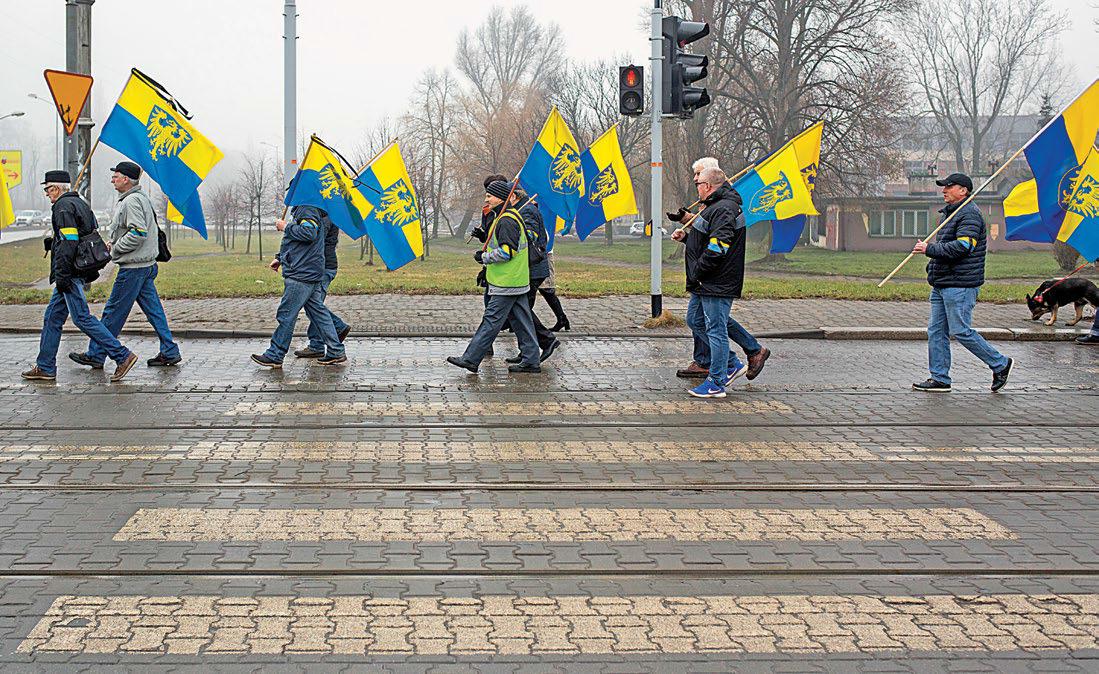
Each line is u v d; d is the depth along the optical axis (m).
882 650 4.35
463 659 4.21
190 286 19.89
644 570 5.19
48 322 9.95
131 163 10.52
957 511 6.23
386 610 4.67
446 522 5.89
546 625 4.54
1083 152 11.23
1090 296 14.78
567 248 60.72
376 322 14.48
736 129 44.12
